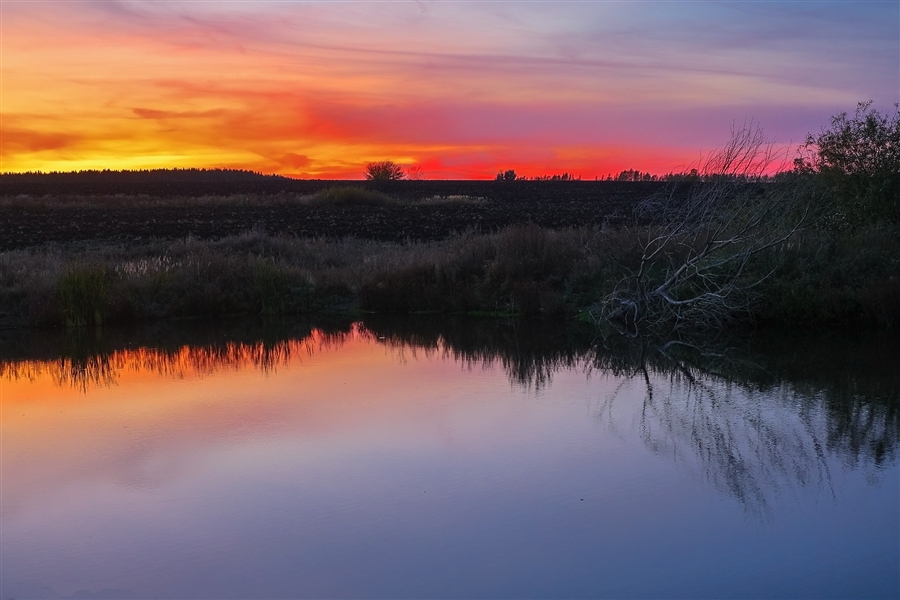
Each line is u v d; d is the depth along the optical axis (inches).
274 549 277.3
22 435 407.2
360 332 709.9
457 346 638.5
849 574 255.9
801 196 718.5
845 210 786.8
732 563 263.7
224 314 807.1
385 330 717.3
